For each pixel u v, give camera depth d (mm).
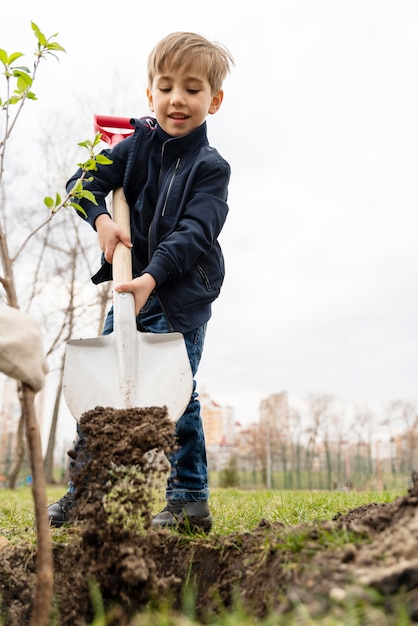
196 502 2287
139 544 1666
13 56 1851
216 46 2734
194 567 1855
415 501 1543
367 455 21953
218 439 34281
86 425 1800
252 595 1601
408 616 1187
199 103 2623
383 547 1397
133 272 2641
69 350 2154
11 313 1561
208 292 2535
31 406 1492
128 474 1684
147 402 2057
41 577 1371
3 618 1772
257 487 21922
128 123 3033
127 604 1598
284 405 26844
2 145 1899
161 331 2504
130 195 2732
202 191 2555
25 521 2688
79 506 1730
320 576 1380
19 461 11391
